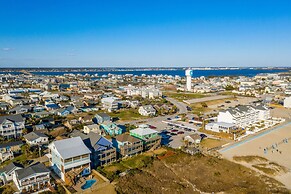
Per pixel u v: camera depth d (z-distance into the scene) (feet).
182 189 142.51
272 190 141.08
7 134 229.25
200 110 384.88
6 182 148.97
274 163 180.34
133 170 161.89
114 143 195.72
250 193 136.67
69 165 151.53
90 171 160.76
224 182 153.07
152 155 192.13
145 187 143.43
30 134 218.18
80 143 165.27
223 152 201.57
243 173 164.25
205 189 143.64
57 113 326.24
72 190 137.69
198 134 244.22
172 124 292.61
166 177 157.38
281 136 245.86
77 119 295.07
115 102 377.09
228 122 278.26
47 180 143.74
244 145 218.79
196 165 174.81
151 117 333.62
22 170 143.23
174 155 190.19
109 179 149.59
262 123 298.15
